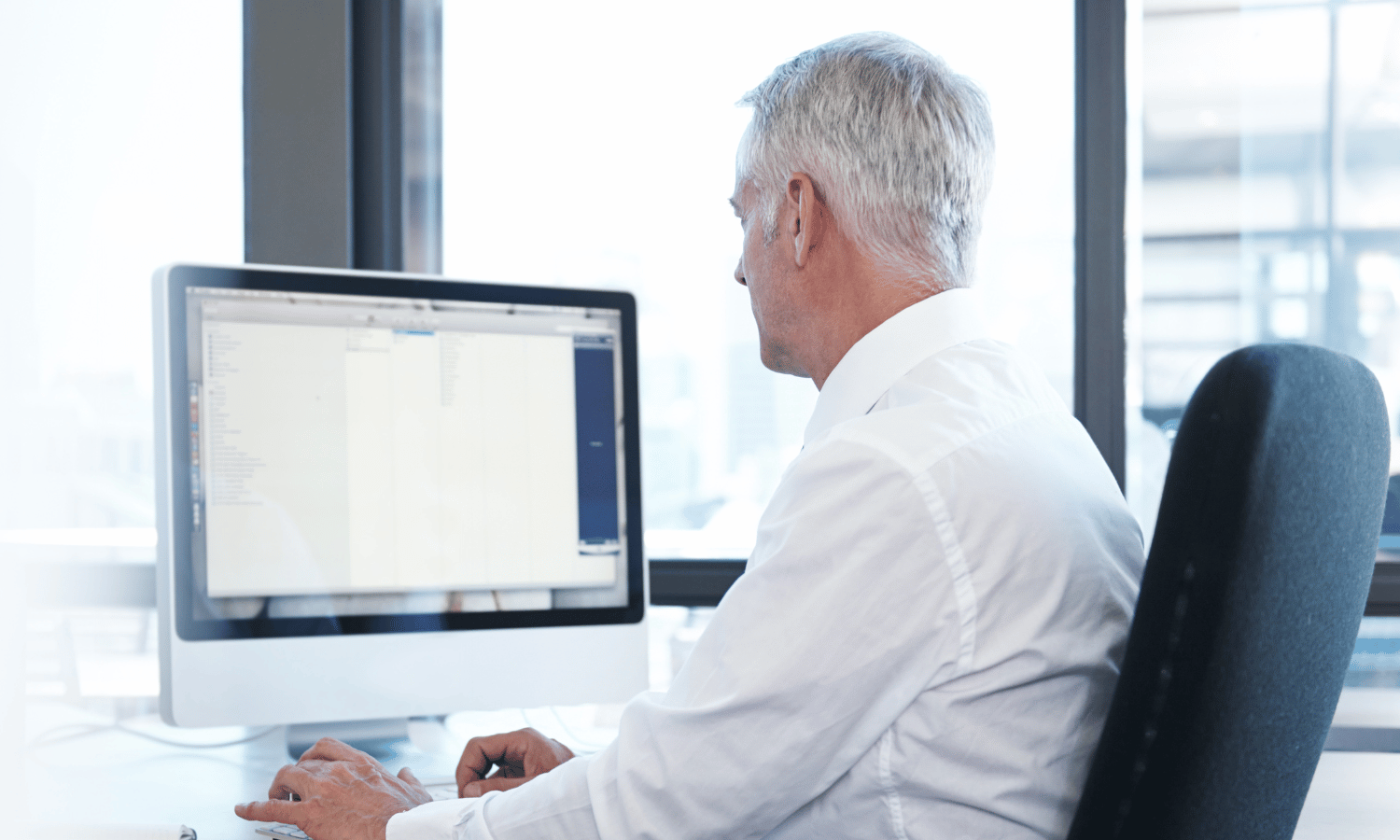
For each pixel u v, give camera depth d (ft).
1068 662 1.99
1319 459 1.82
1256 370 1.74
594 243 4.57
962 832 1.98
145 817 2.67
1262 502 1.69
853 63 2.37
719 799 1.96
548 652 3.34
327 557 3.10
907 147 2.29
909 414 2.06
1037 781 2.00
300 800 2.46
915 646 1.91
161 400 2.96
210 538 2.98
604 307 3.51
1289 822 2.10
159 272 2.97
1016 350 2.39
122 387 4.24
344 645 3.10
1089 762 1.98
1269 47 4.28
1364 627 4.10
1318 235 4.31
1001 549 1.94
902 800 2.00
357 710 3.10
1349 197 4.29
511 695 3.28
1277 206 4.31
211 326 3.03
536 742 2.81
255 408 3.06
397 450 3.22
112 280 4.23
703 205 4.48
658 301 4.52
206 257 4.45
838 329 2.43
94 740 3.40
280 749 3.34
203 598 2.96
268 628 3.02
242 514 3.02
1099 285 4.32
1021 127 4.37
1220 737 1.75
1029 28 4.35
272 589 3.03
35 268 4.01
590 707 4.01
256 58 4.39
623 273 4.55
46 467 4.00
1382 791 3.38
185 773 3.09
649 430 4.52
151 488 4.24
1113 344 4.33
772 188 2.48
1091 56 4.29
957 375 2.19
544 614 3.34
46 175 4.07
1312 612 1.87
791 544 1.98
